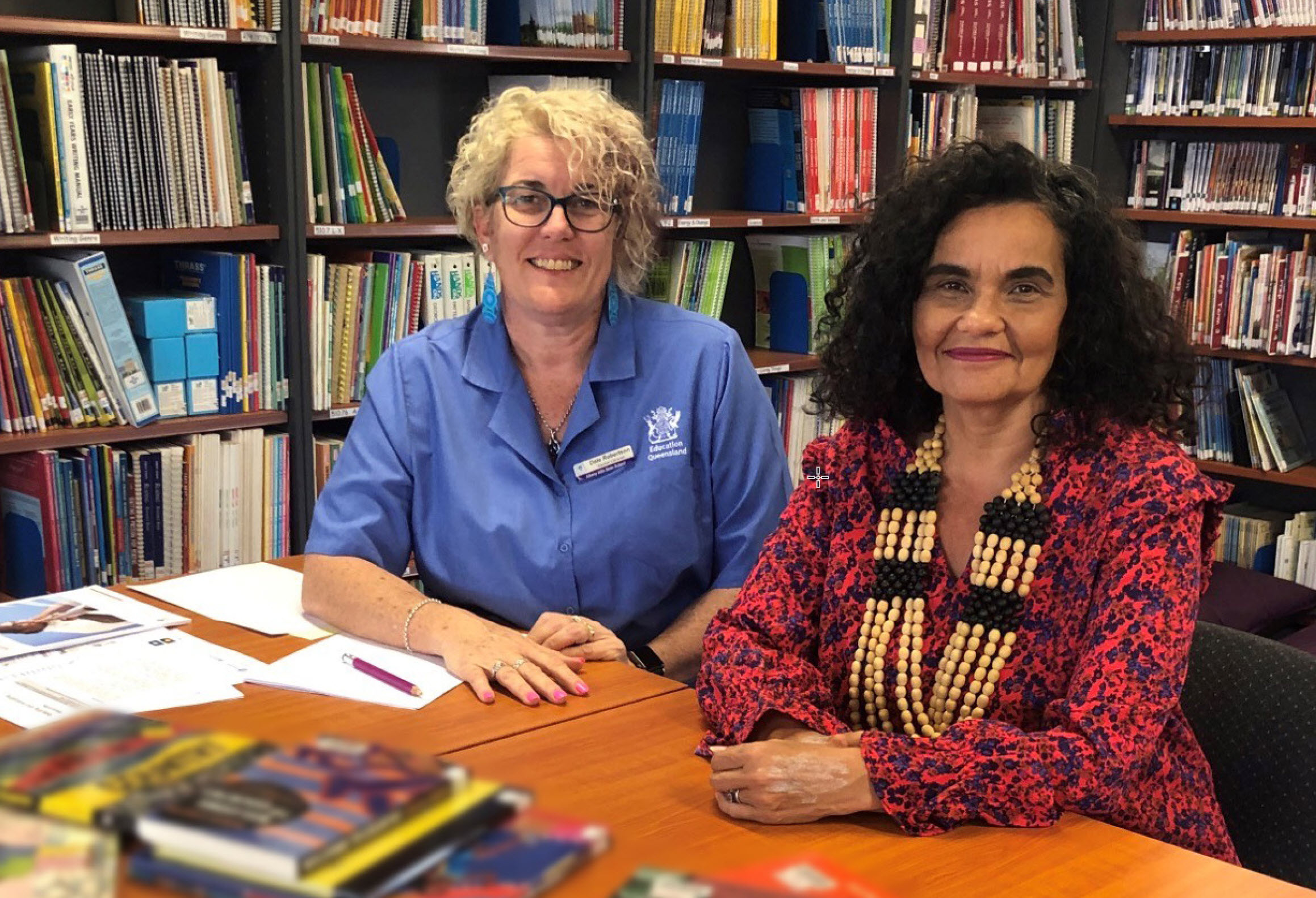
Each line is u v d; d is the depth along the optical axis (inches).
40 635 61.0
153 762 13.8
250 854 11.8
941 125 158.1
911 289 54.2
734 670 53.5
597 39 127.0
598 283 70.3
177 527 110.7
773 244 151.0
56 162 99.0
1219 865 41.6
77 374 105.0
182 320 108.3
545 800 13.9
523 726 52.9
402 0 114.6
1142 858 41.9
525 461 70.7
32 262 108.5
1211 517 50.4
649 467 71.7
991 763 44.2
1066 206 51.6
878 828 44.4
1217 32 157.2
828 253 146.6
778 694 51.8
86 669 56.4
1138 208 169.8
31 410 102.7
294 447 116.9
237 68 112.3
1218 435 159.2
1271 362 156.0
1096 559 49.8
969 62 159.9
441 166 134.5
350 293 117.2
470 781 13.8
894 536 54.9
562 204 68.1
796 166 147.5
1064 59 170.7
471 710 54.7
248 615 67.1
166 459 108.9
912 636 53.4
